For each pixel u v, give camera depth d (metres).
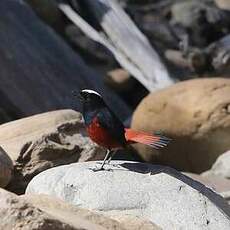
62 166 8.11
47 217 5.58
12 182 9.04
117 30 20.39
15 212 5.54
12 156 9.16
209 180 11.42
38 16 20.56
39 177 7.94
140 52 19.88
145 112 14.73
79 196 7.50
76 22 20.53
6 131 9.79
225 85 14.42
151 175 7.75
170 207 7.39
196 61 21.17
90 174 7.71
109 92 18.44
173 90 14.62
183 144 14.23
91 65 19.94
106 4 20.89
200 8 24.36
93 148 9.70
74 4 21.16
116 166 7.93
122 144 7.42
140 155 14.76
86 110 7.50
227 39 22.16
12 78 16.39
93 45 20.31
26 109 16.05
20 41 17.58
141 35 20.39
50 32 18.80
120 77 19.16
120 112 18.02
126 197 7.45
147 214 7.33
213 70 21.20
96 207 7.37
